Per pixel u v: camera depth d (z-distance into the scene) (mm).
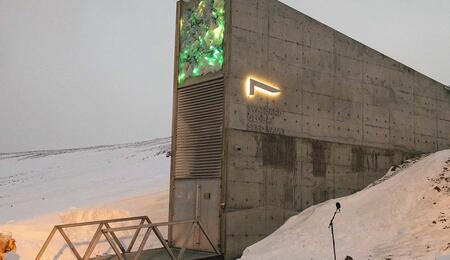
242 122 10211
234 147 10047
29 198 30781
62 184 36688
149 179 33594
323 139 11523
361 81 12516
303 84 11336
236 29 10359
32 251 9516
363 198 10406
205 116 10664
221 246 9758
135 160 44562
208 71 10703
